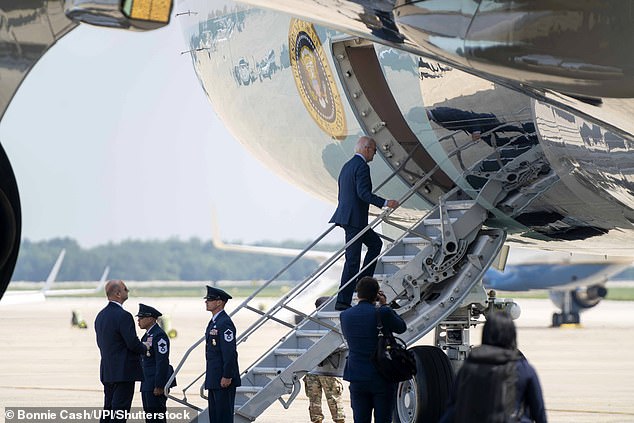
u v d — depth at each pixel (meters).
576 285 146.25
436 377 36.38
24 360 91.69
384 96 37.66
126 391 36.84
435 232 38.19
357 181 36.56
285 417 50.91
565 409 54.97
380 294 33.84
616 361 91.00
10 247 22.55
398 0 22.38
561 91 23.38
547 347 109.19
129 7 19.86
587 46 21.50
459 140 34.88
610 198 33.97
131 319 36.72
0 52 21.98
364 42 36.09
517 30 21.47
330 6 23.55
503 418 21.38
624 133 26.30
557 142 32.84
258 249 140.25
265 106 41.28
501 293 162.00
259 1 24.05
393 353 30.69
